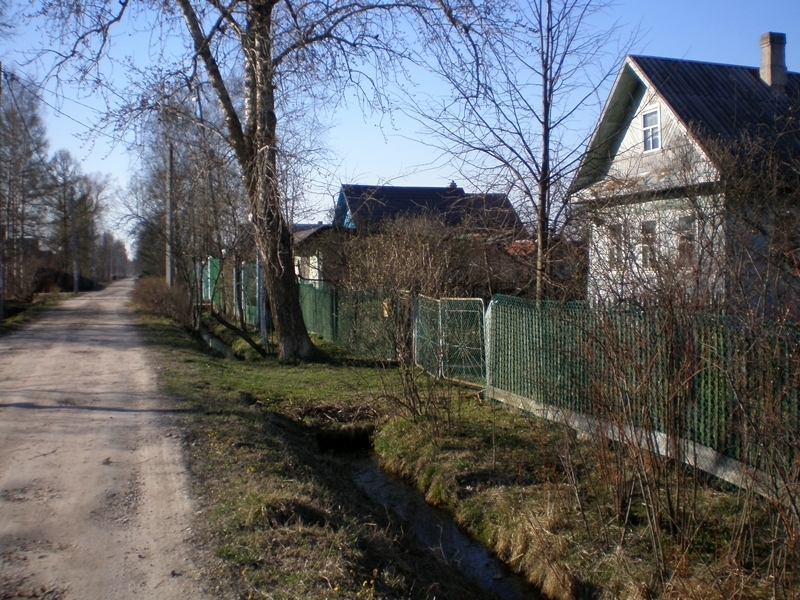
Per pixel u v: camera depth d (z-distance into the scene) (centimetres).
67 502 549
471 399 995
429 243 1330
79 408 888
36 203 3409
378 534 532
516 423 859
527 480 696
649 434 502
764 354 442
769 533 478
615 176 1049
